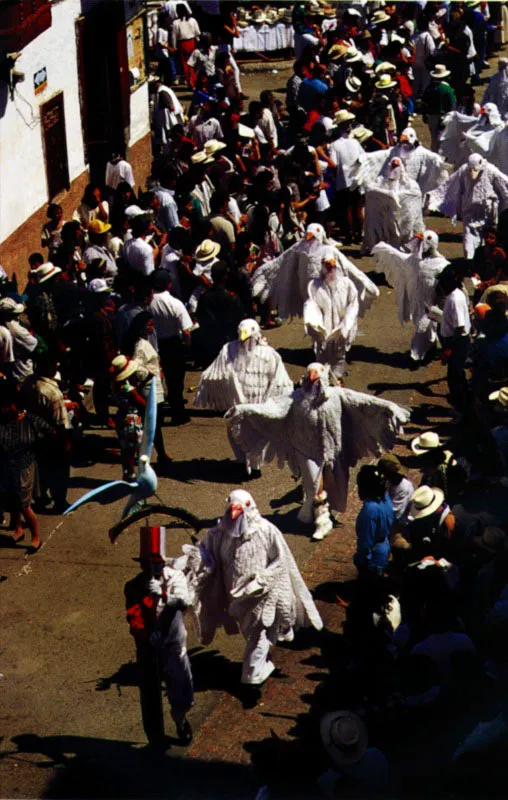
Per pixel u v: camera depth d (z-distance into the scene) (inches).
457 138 896.3
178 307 573.9
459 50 1042.1
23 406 493.4
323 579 470.0
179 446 578.6
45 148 760.3
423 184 772.6
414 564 383.9
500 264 645.3
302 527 507.2
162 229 718.5
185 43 1114.1
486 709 331.0
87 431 591.5
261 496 534.0
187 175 732.7
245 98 1119.0
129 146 884.6
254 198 736.3
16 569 478.3
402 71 1068.5
